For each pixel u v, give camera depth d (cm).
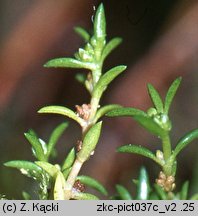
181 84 19
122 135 17
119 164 16
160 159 7
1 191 15
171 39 18
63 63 7
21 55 19
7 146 19
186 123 20
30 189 14
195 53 18
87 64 7
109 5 22
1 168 15
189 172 17
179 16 18
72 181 7
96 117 7
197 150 13
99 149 17
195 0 18
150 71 18
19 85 19
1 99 19
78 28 8
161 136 7
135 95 17
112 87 19
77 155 7
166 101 7
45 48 19
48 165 7
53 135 7
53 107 7
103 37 7
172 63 18
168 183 7
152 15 21
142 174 7
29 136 7
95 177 16
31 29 19
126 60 22
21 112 19
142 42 22
